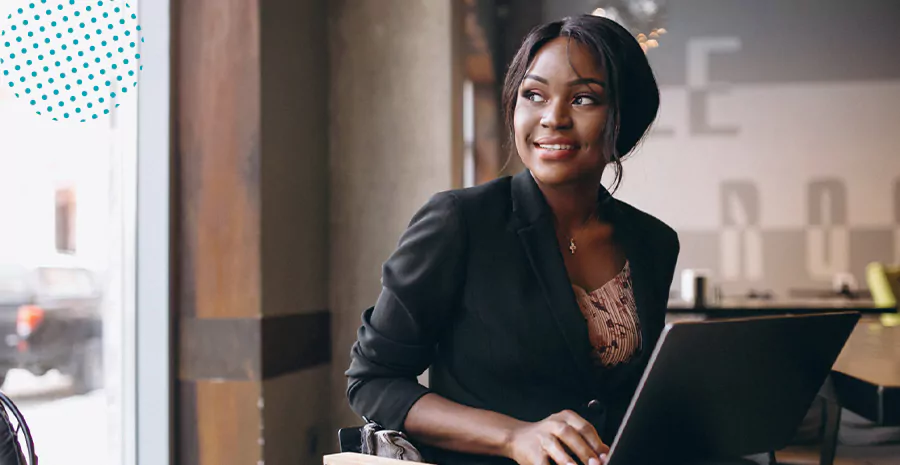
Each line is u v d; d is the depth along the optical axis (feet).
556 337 3.76
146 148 8.56
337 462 3.45
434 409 3.64
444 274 3.76
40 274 20.98
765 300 17.42
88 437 15.11
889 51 22.30
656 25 21.84
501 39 21.67
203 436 8.54
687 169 22.93
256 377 8.45
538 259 3.80
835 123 22.52
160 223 8.52
